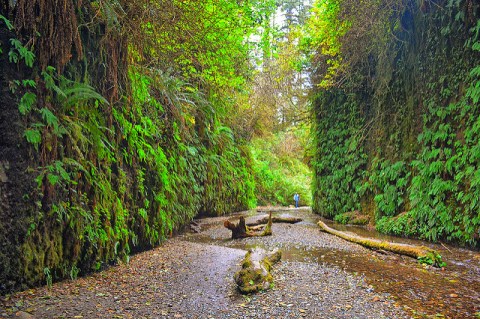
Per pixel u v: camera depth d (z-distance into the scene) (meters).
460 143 7.14
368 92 11.36
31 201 4.21
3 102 4.04
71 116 4.93
